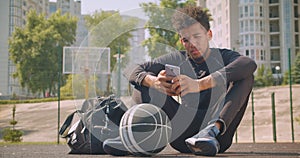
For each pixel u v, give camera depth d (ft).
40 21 108.68
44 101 51.19
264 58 117.60
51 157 8.86
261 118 40.45
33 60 95.45
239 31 116.37
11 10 144.05
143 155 8.02
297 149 12.73
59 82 26.81
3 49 97.86
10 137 28.63
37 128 38.47
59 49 27.27
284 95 49.70
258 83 71.46
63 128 9.73
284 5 116.37
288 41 115.75
